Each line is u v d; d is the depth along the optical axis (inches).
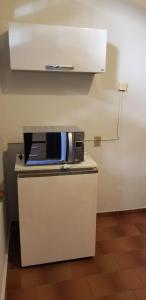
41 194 74.8
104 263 83.4
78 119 99.0
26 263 80.0
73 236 81.0
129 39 96.3
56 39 78.3
